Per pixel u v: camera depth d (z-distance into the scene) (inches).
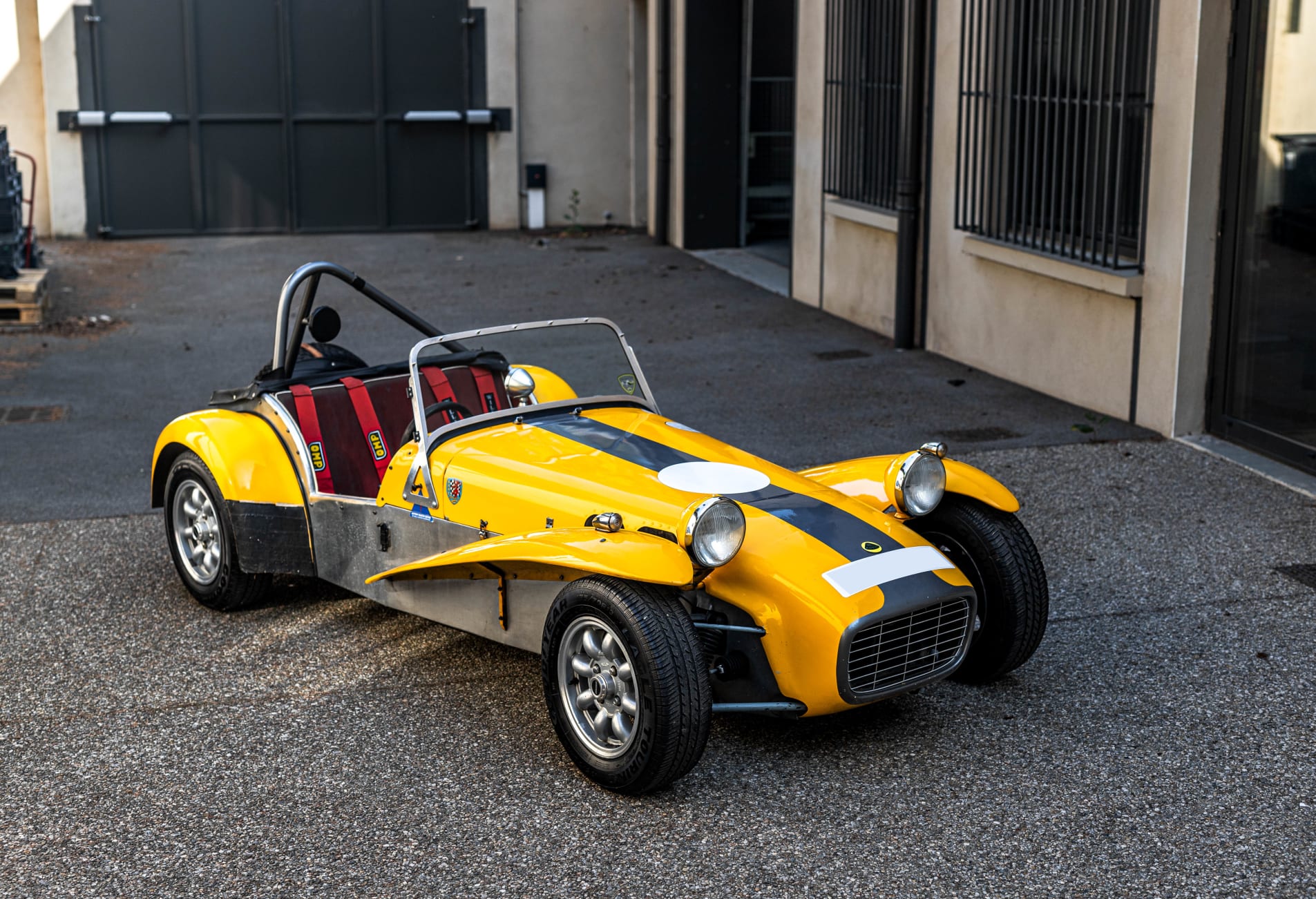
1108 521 255.0
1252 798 155.2
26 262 527.2
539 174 718.5
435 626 211.3
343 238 693.3
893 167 431.8
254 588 214.8
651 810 153.7
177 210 685.9
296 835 149.3
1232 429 300.5
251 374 397.4
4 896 137.6
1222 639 201.5
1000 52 362.9
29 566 238.7
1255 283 288.5
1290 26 269.3
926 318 417.4
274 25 676.7
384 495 193.6
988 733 172.4
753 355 416.2
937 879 139.1
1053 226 337.4
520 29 708.0
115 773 163.8
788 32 629.9
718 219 641.0
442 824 151.2
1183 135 291.7
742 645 160.6
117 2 657.0
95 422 342.6
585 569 147.8
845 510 171.0
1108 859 142.6
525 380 197.9
